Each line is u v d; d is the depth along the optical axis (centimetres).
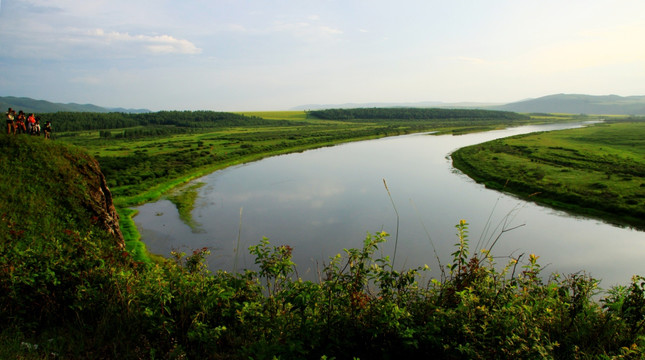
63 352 513
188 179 4047
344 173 4416
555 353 461
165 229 2377
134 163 4669
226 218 2619
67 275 655
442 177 4153
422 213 2719
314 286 555
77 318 590
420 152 6406
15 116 2089
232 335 582
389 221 2522
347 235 2247
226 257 1909
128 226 2358
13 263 632
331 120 18038
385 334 505
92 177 1784
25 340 532
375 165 5003
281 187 3666
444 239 2166
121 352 522
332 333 505
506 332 459
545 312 508
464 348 447
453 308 534
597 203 2848
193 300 603
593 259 1933
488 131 11906
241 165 5131
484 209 2850
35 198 1438
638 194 2980
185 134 10669
